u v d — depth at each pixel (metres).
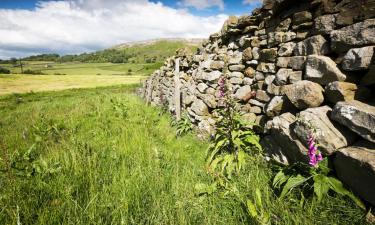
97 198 3.49
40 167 4.43
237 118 4.92
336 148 3.22
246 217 3.16
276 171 4.04
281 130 3.91
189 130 7.94
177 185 3.90
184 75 10.49
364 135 2.96
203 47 9.20
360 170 2.84
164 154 5.37
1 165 4.50
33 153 5.54
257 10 5.84
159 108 12.52
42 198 3.56
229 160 4.45
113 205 3.39
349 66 3.49
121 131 7.23
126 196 3.59
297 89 3.96
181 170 4.65
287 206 3.15
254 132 5.00
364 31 3.36
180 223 3.07
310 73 4.06
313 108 3.64
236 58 6.73
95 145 5.85
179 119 8.71
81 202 3.44
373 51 3.20
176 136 7.26
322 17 4.07
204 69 7.88
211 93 7.05
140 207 3.46
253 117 5.44
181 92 10.05
